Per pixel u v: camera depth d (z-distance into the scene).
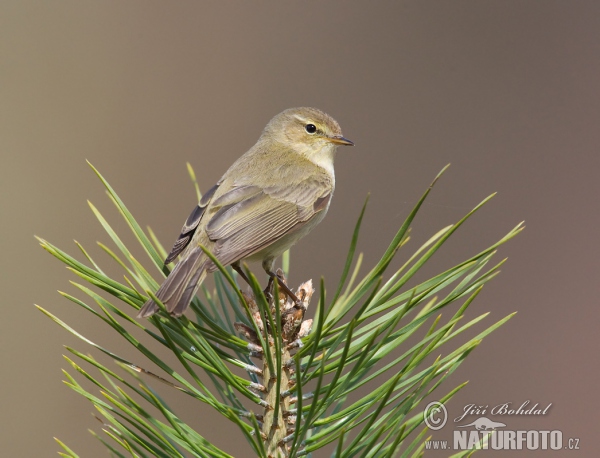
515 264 15.52
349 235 16.06
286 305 6.41
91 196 16.25
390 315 5.63
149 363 13.38
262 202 9.01
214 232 8.38
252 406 10.68
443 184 16.92
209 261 6.88
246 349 5.81
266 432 5.48
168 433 5.12
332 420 5.08
